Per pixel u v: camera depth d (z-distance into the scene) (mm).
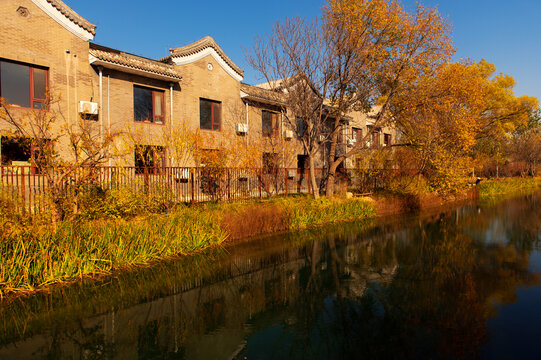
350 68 13539
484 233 11625
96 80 12516
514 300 5648
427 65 13875
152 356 3973
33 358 3891
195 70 15812
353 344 4230
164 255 7715
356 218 14094
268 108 19359
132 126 13195
